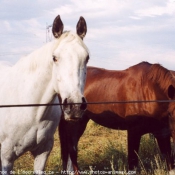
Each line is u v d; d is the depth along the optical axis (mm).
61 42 3230
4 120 3496
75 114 3027
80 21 3473
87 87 5535
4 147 3523
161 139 4969
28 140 3520
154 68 4812
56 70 3215
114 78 5312
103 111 5301
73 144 5258
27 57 3652
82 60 3139
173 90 4285
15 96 3535
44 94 3461
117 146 6359
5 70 3945
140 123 4961
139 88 4953
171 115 4238
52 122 3623
